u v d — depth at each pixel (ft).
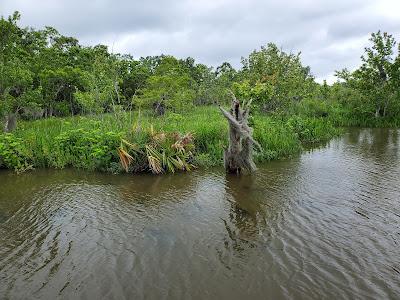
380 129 100.53
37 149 53.67
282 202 36.04
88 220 32.24
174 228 30.30
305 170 49.06
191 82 135.44
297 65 92.12
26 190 41.29
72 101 108.68
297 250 26.04
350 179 44.09
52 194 39.68
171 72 113.60
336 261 24.39
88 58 112.27
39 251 26.68
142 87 123.85
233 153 46.32
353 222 30.71
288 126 72.18
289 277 22.67
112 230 30.09
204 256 25.52
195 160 51.60
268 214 32.96
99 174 47.91
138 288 21.81
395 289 21.22
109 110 86.33
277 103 89.56
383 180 43.42
